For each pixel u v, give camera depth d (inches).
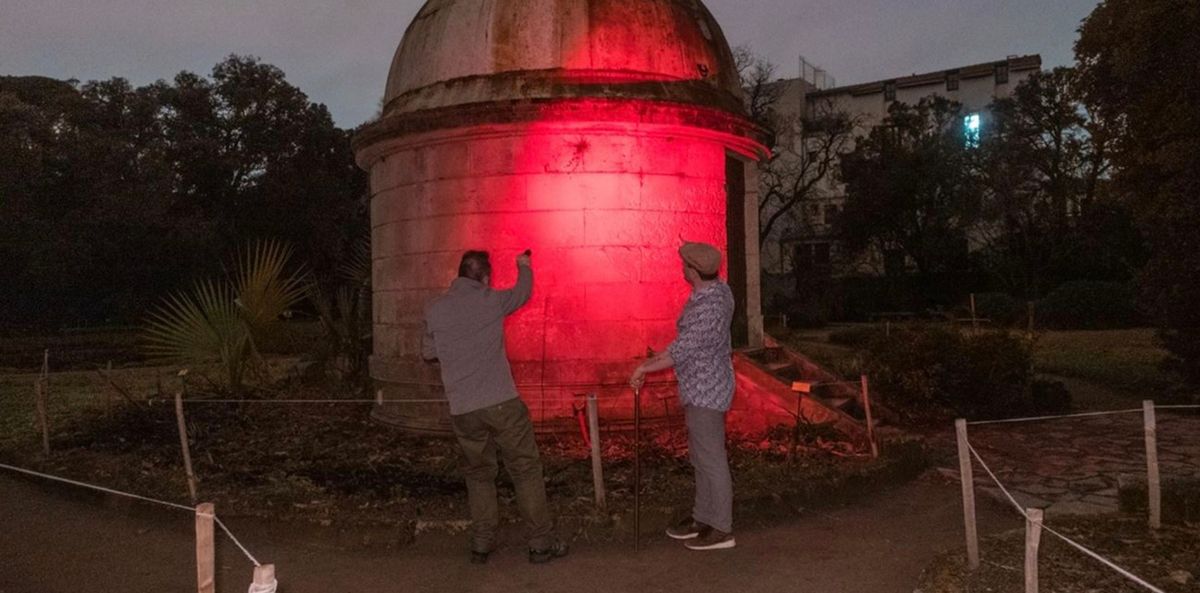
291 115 1608.0
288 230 1438.2
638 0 338.3
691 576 193.0
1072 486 276.4
